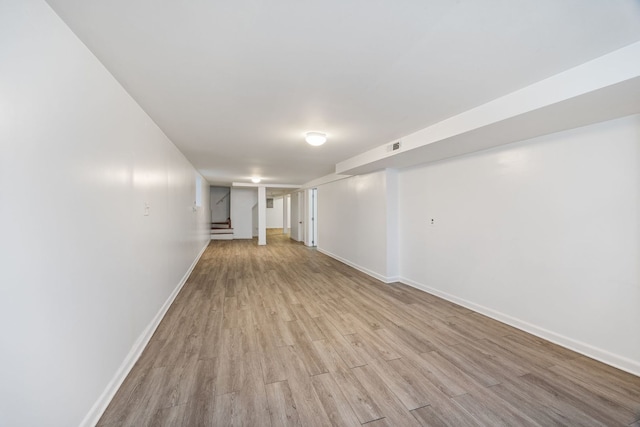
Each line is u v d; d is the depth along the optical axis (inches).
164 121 106.0
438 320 116.5
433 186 150.6
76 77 54.0
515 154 108.3
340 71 68.5
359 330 106.8
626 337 79.3
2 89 36.8
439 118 102.6
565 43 56.5
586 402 66.5
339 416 62.2
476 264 125.5
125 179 78.4
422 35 53.9
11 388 37.9
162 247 118.4
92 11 47.1
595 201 85.5
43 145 44.7
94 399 59.7
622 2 45.0
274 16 48.5
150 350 90.4
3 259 36.7
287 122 107.5
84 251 56.7
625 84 59.4
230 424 59.5
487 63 64.7
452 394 69.7
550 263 97.2
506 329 107.4
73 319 52.6
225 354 88.4
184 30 52.6
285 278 187.9
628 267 78.9
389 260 176.7
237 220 430.3
